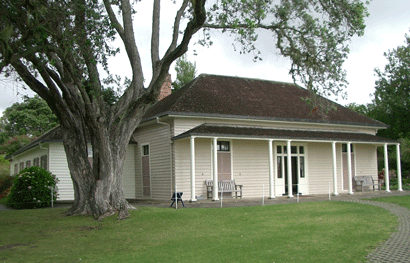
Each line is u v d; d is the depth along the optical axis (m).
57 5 11.41
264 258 7.80
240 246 8.85
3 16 10.59
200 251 8.48
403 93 28.91
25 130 45.28
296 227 10.91
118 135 13.34
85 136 13.37
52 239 9.95
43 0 11.07
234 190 19.09
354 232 10.17
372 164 24.70
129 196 22.22
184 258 7.94
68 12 11.70
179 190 18.59
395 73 29.31
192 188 17.03
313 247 8.64
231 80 24.00
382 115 30.61
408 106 28.83
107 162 12.69
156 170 20.33
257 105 21.58
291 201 17.16
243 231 10.54
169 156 19.12
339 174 23.28
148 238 9.99
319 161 22.73
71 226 11.39
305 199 18.17
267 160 21.03
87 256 8.27
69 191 20.45
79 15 12.19
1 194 24.20
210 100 20.38
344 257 7.80
